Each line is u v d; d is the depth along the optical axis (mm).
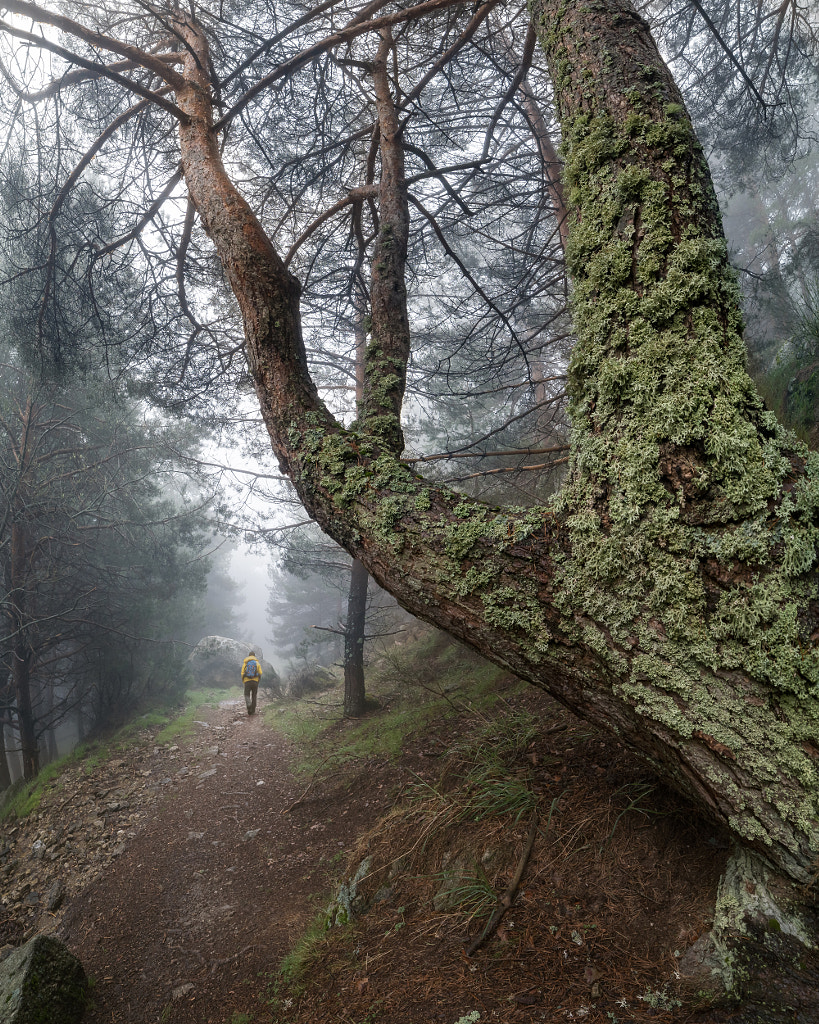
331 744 7797
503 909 2238
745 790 1385
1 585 10258
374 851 3318
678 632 1422
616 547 1513
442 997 1945
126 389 7457
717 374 1443
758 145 6551
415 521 1826
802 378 4520
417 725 6301
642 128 1622
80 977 3676
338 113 5219
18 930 5043
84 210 5188
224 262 2531
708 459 1413
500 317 5746
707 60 6000
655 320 1521
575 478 1666
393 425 2643
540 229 7426
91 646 11523
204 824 6129
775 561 1332
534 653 1658
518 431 8133
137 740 10102
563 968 1850
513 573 1652
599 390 1596
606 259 1608
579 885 2205
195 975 3521
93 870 5699
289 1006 2508
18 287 5488
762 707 1347
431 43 5008
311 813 5562
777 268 6969
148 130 4809
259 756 8320
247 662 11938
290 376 2357
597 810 2518
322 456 2102
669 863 2088
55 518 10109
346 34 3037
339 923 2945
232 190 2645
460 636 1799
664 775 1713
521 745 3436
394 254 3320
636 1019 1531
